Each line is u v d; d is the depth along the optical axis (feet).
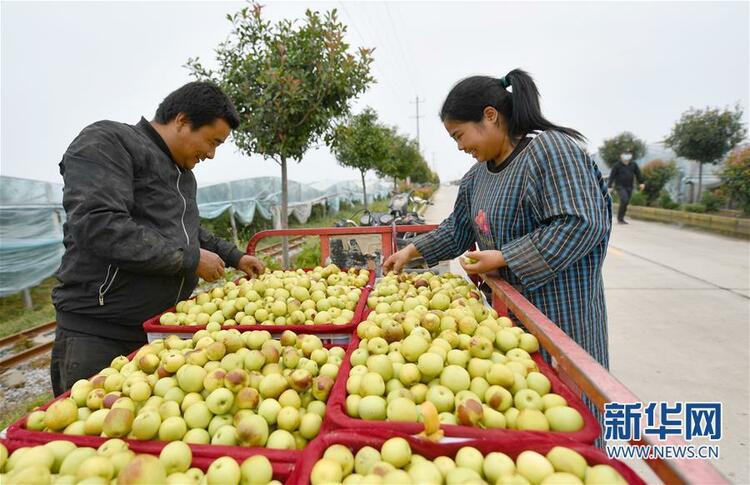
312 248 27.50
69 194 5.77
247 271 9.41
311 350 5.39
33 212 25.66
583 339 6.04
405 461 3.18
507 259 5.63
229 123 7.25
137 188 6.59
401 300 6.77
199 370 4.55
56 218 27.22
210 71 16.88
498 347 5.07
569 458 3.02
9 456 3.64
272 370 4.74
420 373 4.43
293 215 64.08
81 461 3.47
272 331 6.11
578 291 5.98
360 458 3.25
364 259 12.75
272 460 3.42
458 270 23.71
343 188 102.12
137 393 4.39
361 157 44.19
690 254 27.40
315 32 16.35
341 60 16.63
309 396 4.59
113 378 4.72
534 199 5.83
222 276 7.55
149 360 4.98
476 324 5.24
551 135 5.78
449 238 8.38
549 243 5.39
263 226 54.49
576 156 5.59
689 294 18.63
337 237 12.77
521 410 3.85
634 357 12.69
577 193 5.43
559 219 5.45
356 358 4.90
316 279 8.66
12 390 13.00
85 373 6.50
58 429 4.17
